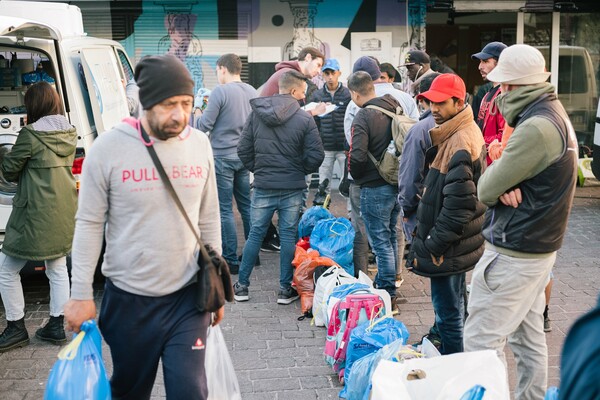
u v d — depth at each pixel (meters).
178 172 3.15
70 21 7.32
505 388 3.19
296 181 6.05
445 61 13.65
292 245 6.18
